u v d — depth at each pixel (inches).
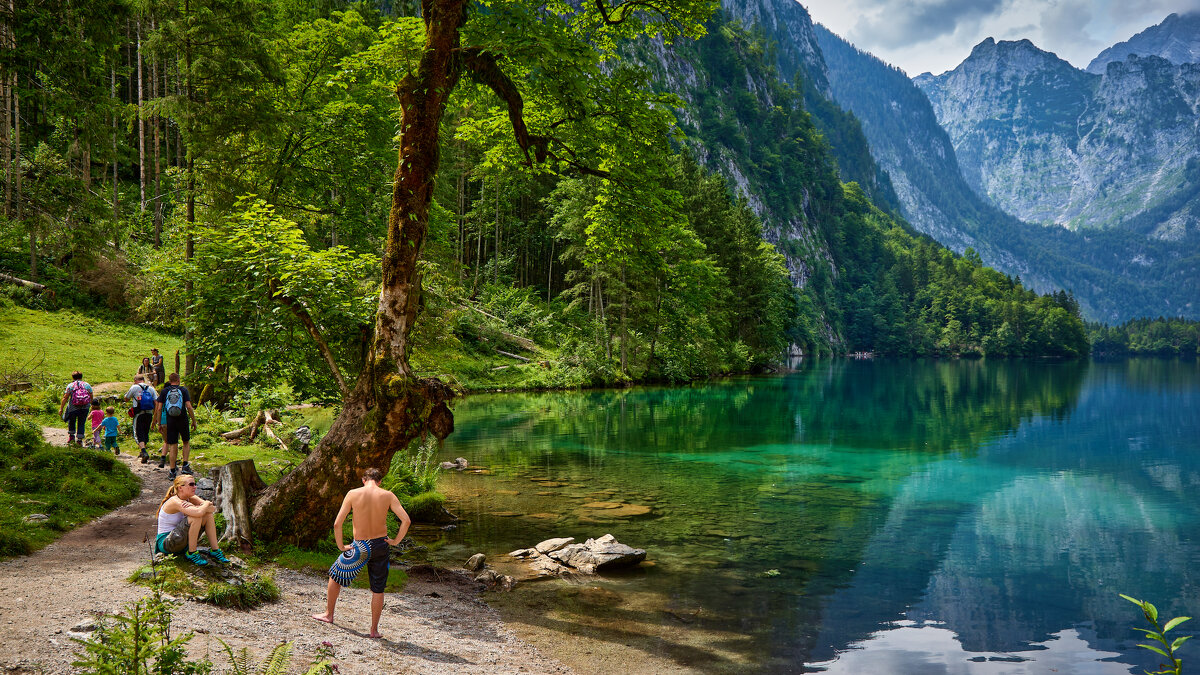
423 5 403.9
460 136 534.0
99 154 674.8
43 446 490.9
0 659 190.5
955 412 1561.3
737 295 2903.5
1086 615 380.2
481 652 292.8
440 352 1368.1
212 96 841.5
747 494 674.2
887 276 7524.6
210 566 307.3
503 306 2225.6
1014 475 812.0
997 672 305.3
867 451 967.0
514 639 317.4
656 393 1823.3
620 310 2070.6
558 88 442.3
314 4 1402.6
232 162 838.5
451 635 309.9
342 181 1026.7
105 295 1346.0
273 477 555.2
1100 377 3280.0
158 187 1430.9
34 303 1254.9
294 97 1009.5
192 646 225.0
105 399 796.0
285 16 1269.7
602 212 527.2
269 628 265.1
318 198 1039.6
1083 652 330.6
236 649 231.3
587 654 306.5
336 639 270.4
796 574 439.2
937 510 631.8
